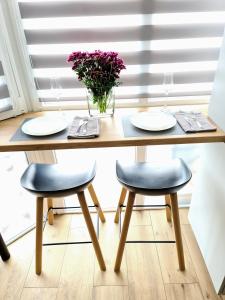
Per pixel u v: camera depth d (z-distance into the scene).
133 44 1.45
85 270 1.52
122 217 1.84
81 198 1.27
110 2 1.33
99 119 1.40
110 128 1.29
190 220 1.78
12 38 1.39
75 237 1.74
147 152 1.88
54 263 1.57
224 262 1.25
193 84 1.60
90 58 1.18
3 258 1.57
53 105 1.62
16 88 1.49
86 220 1.33
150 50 1.47
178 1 1.33
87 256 1.61
